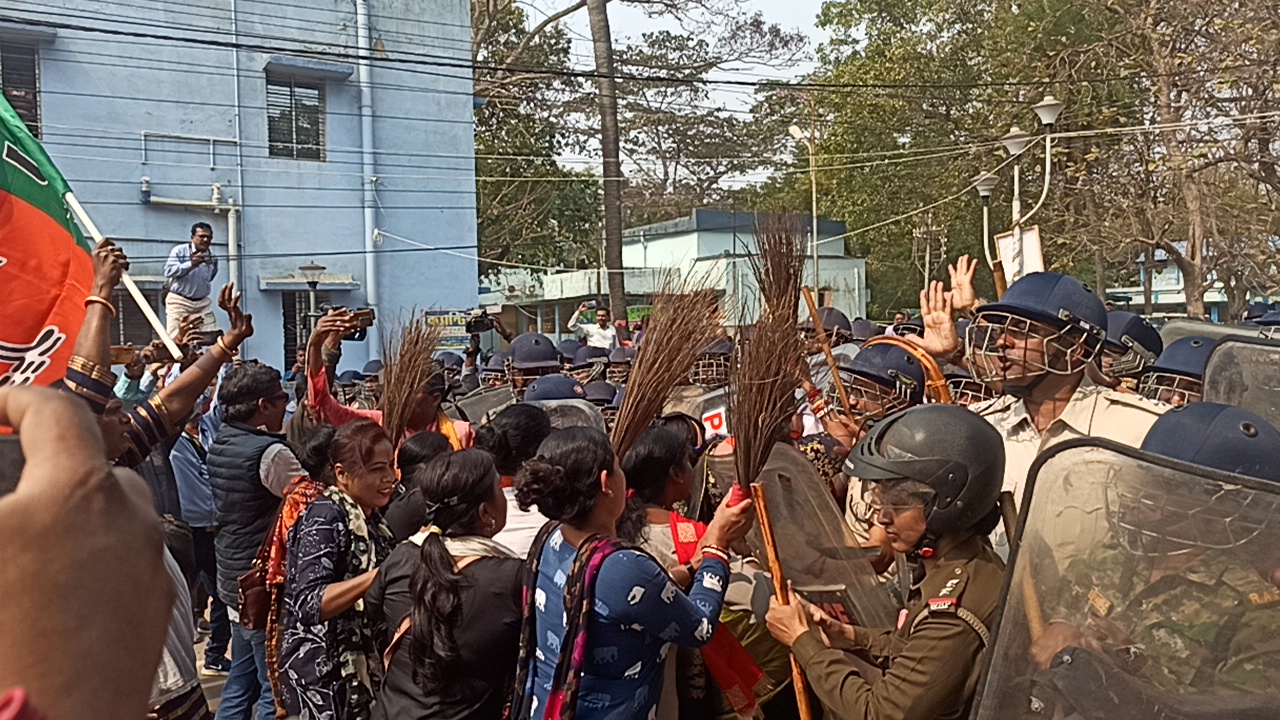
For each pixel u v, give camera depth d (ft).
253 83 53.52
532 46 79.41
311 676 11.33
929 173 85.40
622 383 28.96
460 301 59.93
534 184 78.02
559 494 9.11
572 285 88.17
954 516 8.40
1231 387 10.52
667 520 11.17
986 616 8.14
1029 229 23.91
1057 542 6.63
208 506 20.34
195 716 9.79
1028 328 11.43
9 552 2.96
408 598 10.68
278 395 16.67
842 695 8.64
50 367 11.78
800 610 9.45
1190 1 57.77
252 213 53.83
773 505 10.41
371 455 12.26
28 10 47.57
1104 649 6.39
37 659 2.94
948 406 8.97
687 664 10.54
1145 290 84.48
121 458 10.03
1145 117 65.98
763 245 10.28
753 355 9.76
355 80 56.44
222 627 21.53
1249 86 55.06
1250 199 66.90
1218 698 6.02
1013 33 71.51
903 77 82.94
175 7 51.11
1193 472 6.26
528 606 9.50
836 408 14.58
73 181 49.29
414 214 58.49
